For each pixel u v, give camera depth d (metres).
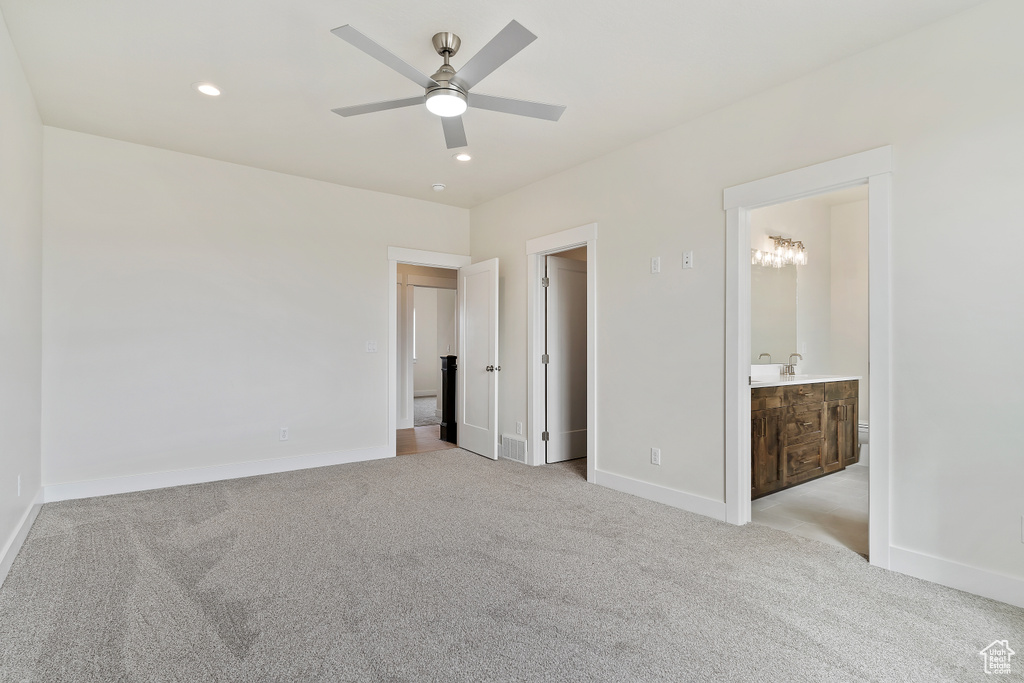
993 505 2.11
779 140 2.81
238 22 2.28
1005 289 2.08
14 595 2.11
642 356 3.55
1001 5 2.08
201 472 3.93
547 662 1.68
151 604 2.04
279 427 4.30
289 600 2.09
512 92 2.91
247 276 4.16
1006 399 2.08
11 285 2.50
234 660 1.68
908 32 2.33
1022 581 2.04
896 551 2.37
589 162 4.00
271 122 3.33
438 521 3.04
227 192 4.08
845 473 4.35
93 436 3.53
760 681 1.58
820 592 2.17
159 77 2.77
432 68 2.68
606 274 3.83
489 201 5.15
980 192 2.14
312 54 2.54
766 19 2.24
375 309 4.83
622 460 3.70
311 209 4.48
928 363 2.28
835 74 2.59
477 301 5.08
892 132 2.38
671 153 3.38
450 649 1.75
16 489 2.61
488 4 2.14
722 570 2.39
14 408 2.57
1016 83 2.05
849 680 1.59
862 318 4.88
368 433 4.77
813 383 3.92
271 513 3.18
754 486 3.42
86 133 3.53
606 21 2.26
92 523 2.97
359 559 2.49
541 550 2.61
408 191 4.84
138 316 3.71
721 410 3.07
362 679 1.59
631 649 1.75
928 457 2.28
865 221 4.88
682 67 2.64
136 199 3.71
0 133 2.26
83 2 2.13
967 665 1.66
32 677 1.58
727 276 3.04
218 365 4.02
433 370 11.54
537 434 4.56
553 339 4.68
